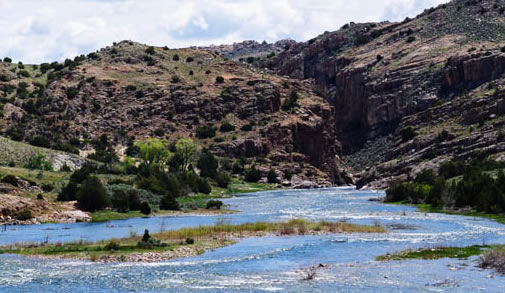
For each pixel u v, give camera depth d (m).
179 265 41.12
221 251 47.59
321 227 62.19
